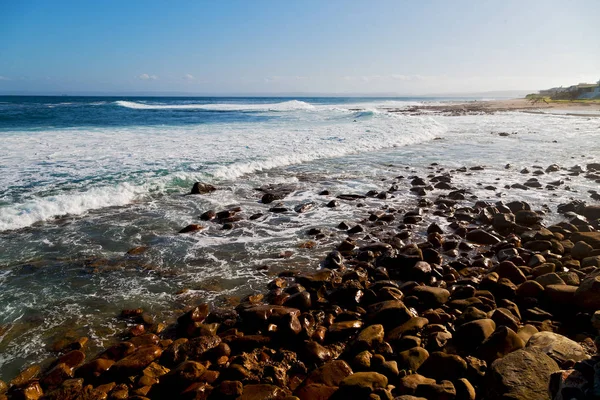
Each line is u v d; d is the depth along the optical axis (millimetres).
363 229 7641
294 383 3600
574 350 3354
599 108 46250
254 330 4379
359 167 13695
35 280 5488
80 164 11992
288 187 10828
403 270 5891
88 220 7898
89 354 4023
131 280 5562
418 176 12383
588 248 6094
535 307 4711
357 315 4629
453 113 43469
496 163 14578
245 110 44656
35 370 3762
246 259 6309
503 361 3244
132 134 19031
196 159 13281
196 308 4680
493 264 6211
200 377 3562
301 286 5332
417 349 3775
